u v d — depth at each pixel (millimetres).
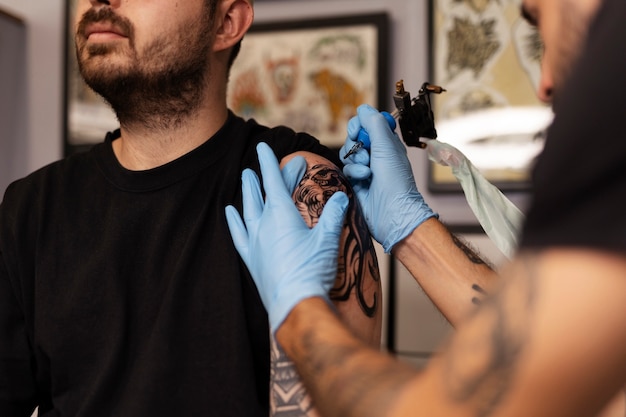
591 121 461
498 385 474
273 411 912
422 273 1048
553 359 449
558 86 592
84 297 1062
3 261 1138
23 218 1142
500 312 490
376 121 1099
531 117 1977
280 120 2158
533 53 1979
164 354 997
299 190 1025
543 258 470
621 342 444
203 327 1016
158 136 1138
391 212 1054
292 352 709
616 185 454
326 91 2127
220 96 1186
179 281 1027
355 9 2145
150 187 1109
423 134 1101
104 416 1010
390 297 2012
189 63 1109
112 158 1158
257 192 982
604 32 485
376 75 2086
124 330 1032
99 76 1092
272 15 2205
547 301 457
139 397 983
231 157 1136
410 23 2104
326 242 848
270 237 870
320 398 626
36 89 2365
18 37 2375
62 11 2357
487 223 1141
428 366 550
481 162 2002
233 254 1041
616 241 444
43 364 1104
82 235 1113
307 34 2146
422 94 1096
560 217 470
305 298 758
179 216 1092
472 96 2016
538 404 456
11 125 2375
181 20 1100
